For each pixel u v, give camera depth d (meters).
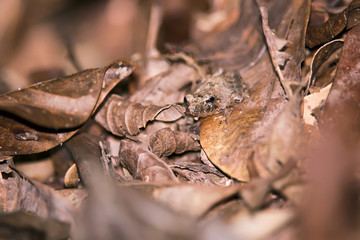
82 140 0.38
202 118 0.38
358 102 0.35
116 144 0.39
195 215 0.33
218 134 0.37
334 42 0.37
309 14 0.39
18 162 0.38
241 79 0.40
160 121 0.39
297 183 0.33
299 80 0.37
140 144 0.37
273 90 0.38
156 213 0.32
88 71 0.37
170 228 0.32
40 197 0.34
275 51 0.38
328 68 0.38
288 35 0.39
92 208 0.33
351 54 0.36
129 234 0.32
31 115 0.36
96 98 0.37
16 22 0.44
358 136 0.34
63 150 0.38
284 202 0.33
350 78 0.36
